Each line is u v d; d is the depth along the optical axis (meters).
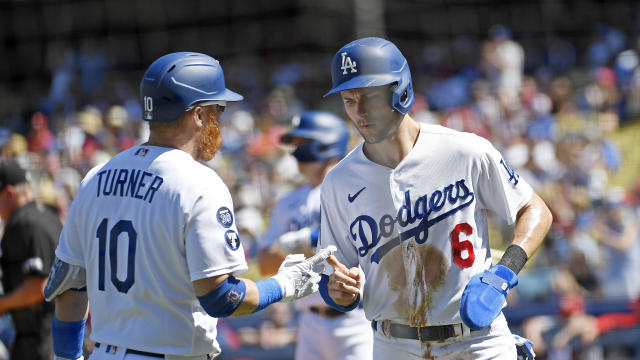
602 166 28.00
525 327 21.86
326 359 15.70
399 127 10.11
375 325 10.91
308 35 60.66
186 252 8.97
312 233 16.14
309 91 46.00
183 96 9.34
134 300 9.16
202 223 8.93
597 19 52.44
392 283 10.46
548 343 21.66
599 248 22.91
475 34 57.38
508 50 40.09
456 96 41.69
